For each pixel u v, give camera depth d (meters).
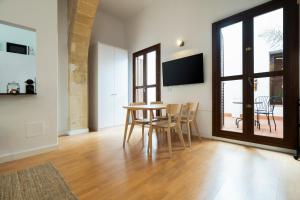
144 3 4.73
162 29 4.41
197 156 2.44
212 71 3.38
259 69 2.84
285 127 2.54
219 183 1.68
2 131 2.28
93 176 1.85
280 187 1.59
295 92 2.44
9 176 1.85
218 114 3.33
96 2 3.70
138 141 3.32
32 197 1.47
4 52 3.01
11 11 2.33
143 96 5.15
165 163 2.20
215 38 3.32
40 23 2.63
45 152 2.66
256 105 3.07
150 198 1.45
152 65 4.86
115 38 5.47
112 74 4.86
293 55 2.46
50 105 2.76
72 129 4.07
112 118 4.84
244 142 2.99
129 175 1.87
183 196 1.47
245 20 2.95
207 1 3.45
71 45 3.94
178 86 4.04
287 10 2.50
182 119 3.13
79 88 4.21
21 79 3.11
